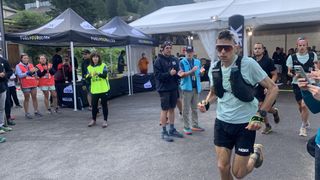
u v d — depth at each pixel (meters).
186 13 15.49
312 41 18.59
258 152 3.46
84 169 4.91
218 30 12.78
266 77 3.03
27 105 8.94
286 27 18.34
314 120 7.39
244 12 12.72
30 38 9.86
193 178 4.40
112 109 10.14
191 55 6.51
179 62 6.43
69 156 5.55
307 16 11.27
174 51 19.02
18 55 22.16
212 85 3.28
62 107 10.62
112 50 21.23
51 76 9.64
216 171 4.62
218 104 3.28
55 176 4.68
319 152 2.47
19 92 15.48
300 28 18.78
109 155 5.52
